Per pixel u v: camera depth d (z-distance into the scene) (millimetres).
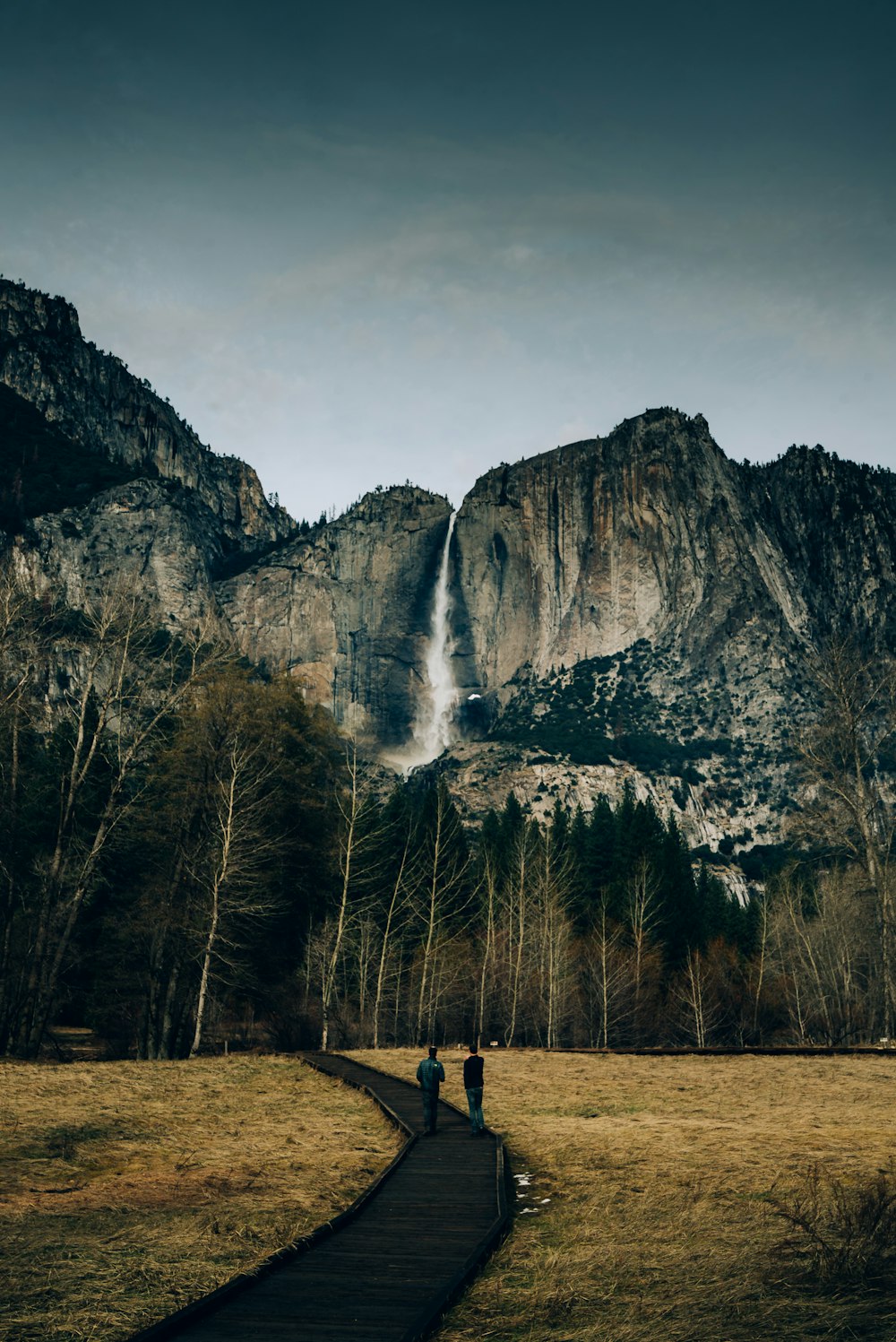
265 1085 26984
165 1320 7934
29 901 40156
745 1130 18188
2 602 35844
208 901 40406
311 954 49844
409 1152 16875
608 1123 20016
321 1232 11250
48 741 50406
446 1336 8195
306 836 48688
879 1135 17141
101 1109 21297
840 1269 9031
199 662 42500
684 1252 10328
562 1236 11500
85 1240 11156
